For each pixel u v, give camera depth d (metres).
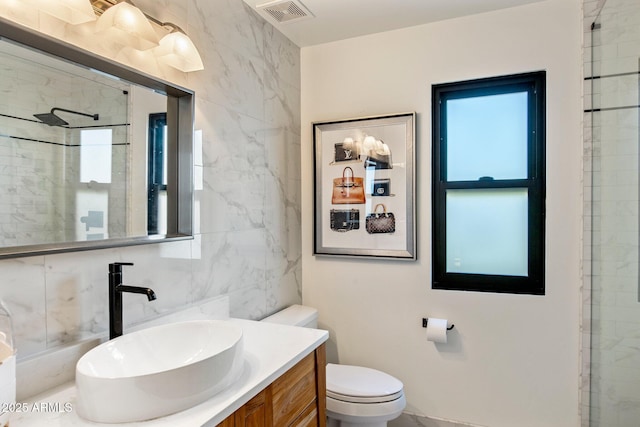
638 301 1.57
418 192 2.22
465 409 2.13
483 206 2.15
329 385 1.86
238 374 1.08
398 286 2.27
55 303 1.09
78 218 1.14
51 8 1.03
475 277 2.16
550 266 1.99
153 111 1.39
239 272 1.88
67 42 1.08
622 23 1.60
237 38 1.86
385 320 2.30
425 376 2.21
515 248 2.10
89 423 0.87
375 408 1.75
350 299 2.39
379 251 2.28
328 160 2.40
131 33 1.18
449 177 2.22
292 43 2.42
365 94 2.35
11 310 0.98
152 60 1.38
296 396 1.27
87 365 0.97
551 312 1.98
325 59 2.45
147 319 1.37
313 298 2.48
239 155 1.87
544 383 2.00
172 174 1.46
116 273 1.17
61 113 1.10
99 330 1.21
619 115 1.65
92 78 1.18
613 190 1.72
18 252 0.97
